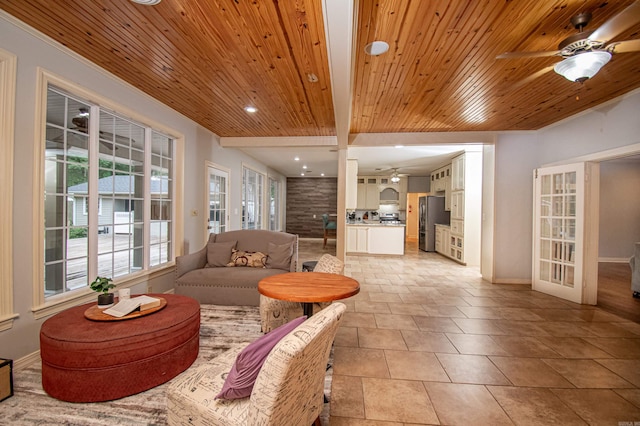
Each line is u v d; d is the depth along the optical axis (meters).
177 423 1.32
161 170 3.87
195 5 1.79
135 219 3.44
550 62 2.54
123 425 1.59
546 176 4.41
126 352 1.81
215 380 1.40
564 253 4.12
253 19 1.92
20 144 2.10
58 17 1.97
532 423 1.69
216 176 5.32
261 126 4.60
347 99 2.76
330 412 1.76
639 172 6.94
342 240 5.03
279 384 0.99
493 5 1.83
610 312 3.54
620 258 6.98
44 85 2.23
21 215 2.12
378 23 2.01
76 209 2.67
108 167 3.02
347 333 2.89
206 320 3.06
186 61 2.53
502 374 2.19
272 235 4.08
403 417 1.73
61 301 2.41
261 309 2.77
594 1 1.80
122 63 2.60
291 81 2.89
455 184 6.89
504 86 3.05
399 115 4.02
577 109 3.79
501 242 4.88
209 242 4.08
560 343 2.71
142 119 3.28
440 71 2.72
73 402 1.75
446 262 6.91
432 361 2.37
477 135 4.86
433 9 1.86
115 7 1.85
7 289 2.03
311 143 5.19
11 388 1.80
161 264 3.85
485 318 3.32
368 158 7.23
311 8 1.80
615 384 2.08
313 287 2.10
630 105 3.28
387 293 4.31
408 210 11.40
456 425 1.67
